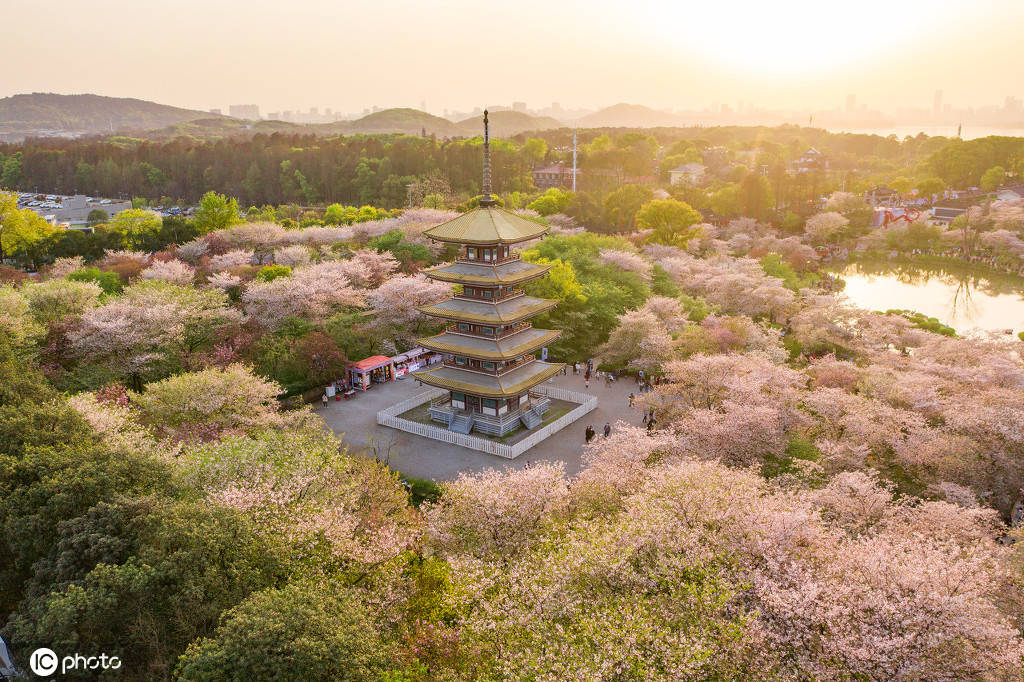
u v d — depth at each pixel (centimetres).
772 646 2922
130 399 6375
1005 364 7200
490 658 3162
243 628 2664
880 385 6969
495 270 7125
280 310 9031
